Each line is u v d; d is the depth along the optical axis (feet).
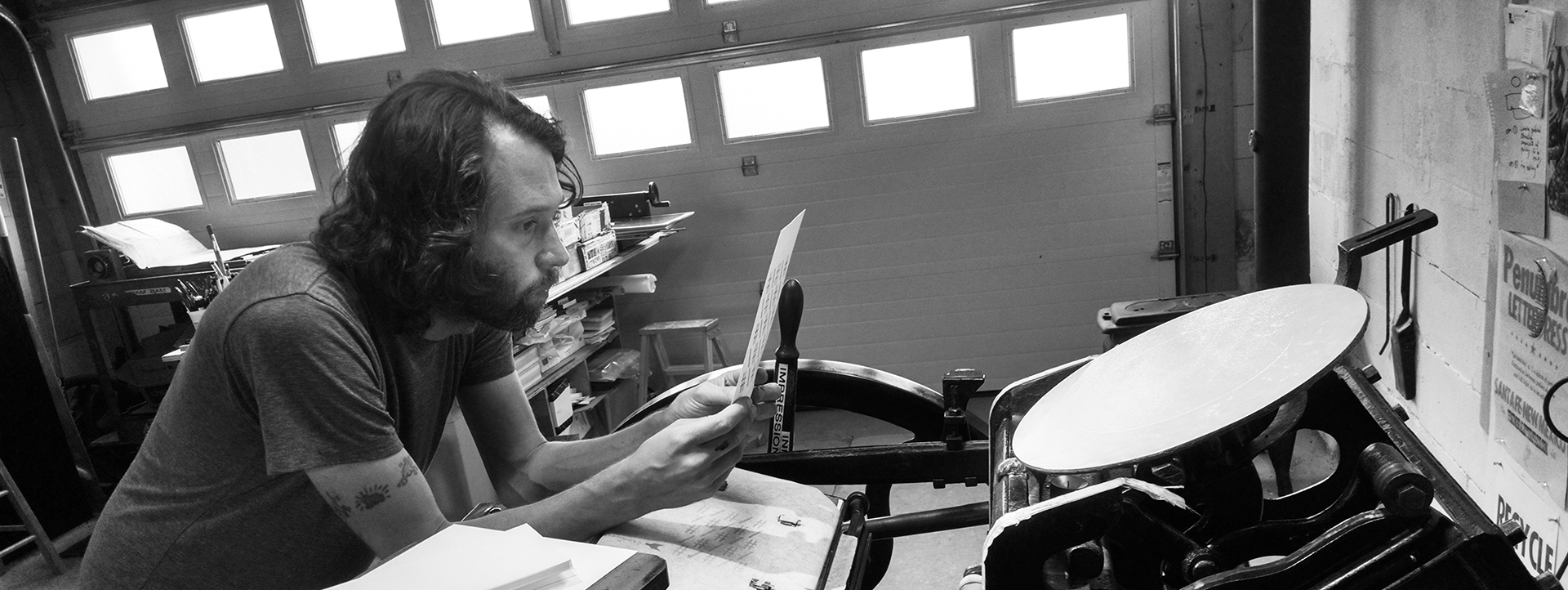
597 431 12.48
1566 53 4.70
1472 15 5.90
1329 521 3.27
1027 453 3.21
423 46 12.80
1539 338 5.13
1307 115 8.64
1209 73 11.37
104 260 10.78
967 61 11.89
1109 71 11.70
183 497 3.24
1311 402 3.59
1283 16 8.43
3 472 10.18
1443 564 2.59
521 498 4.07
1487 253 5.87
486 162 2.86
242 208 13.75
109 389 11.21
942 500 9.63
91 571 3.48
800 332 13.26
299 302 2.81
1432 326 6.97
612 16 12.49
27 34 13.33
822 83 12.27
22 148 13.74
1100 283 12.36
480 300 3.01
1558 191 4.81
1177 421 2.78
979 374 4.28
